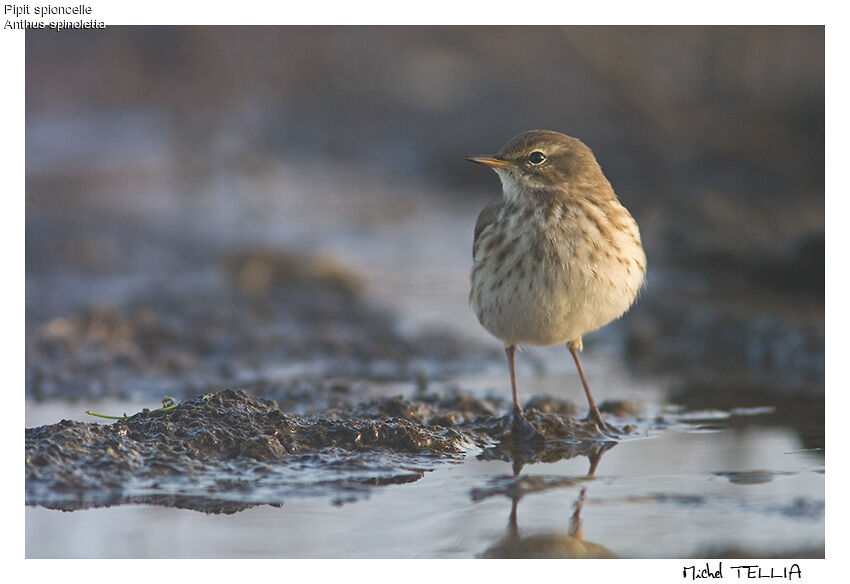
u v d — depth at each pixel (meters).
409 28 32.97
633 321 15.30
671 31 25.34
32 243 20.75
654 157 23.25
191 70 32.47
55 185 26.28
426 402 10.96
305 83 32.78
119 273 18.67
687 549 6.97
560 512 7.62
